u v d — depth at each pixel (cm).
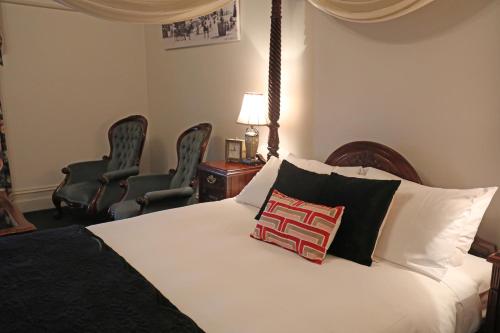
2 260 184
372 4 223
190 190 356
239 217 249
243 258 189
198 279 167
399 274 174
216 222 240
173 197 346
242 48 358
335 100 278
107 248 198
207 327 133
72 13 455
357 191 198
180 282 165
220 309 144
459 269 182
